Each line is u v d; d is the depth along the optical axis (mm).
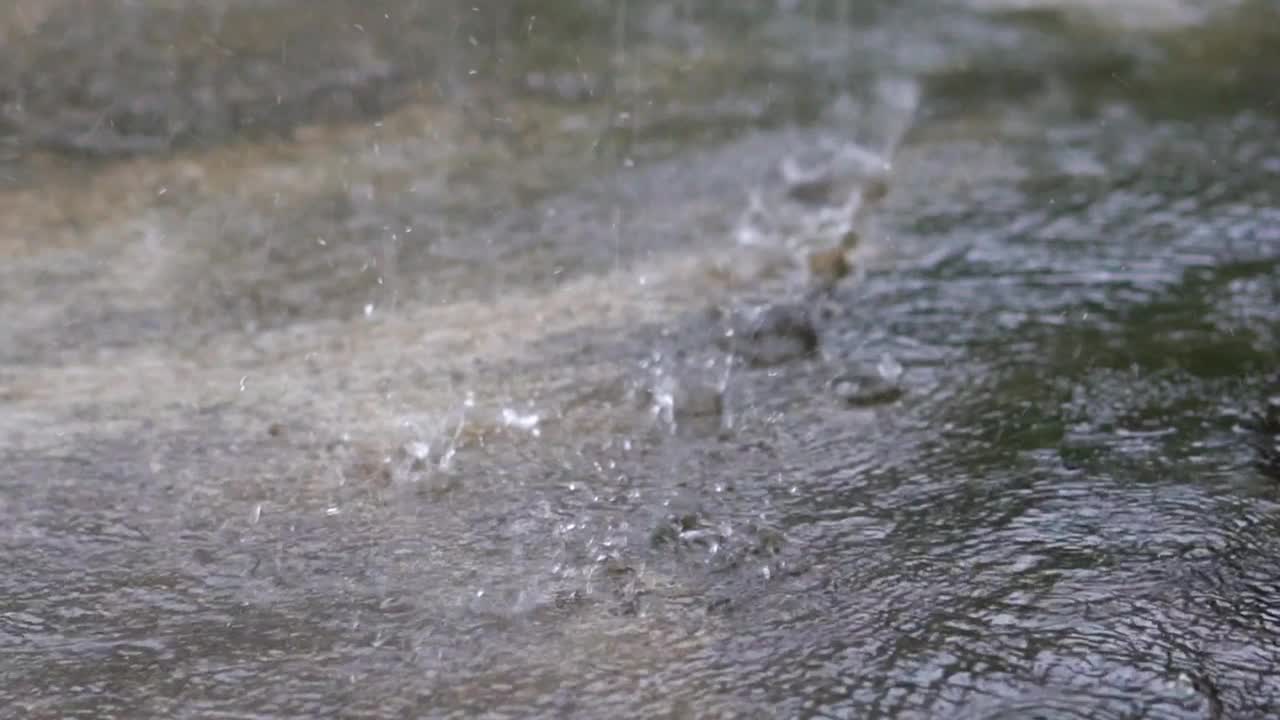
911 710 1067
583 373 1683
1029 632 1164
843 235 2189
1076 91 3111
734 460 1475
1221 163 2600
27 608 1193
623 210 2277
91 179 2305
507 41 3275
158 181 2305
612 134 2697
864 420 1569
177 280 1941
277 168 2408
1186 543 1303
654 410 1591
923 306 1908
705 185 2418
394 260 2035
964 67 3312
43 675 1104
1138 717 1058
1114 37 3623
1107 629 1168
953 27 3734
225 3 3074
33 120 2486
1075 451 1490
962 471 1450
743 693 1085
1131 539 1310
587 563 1272
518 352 1739
